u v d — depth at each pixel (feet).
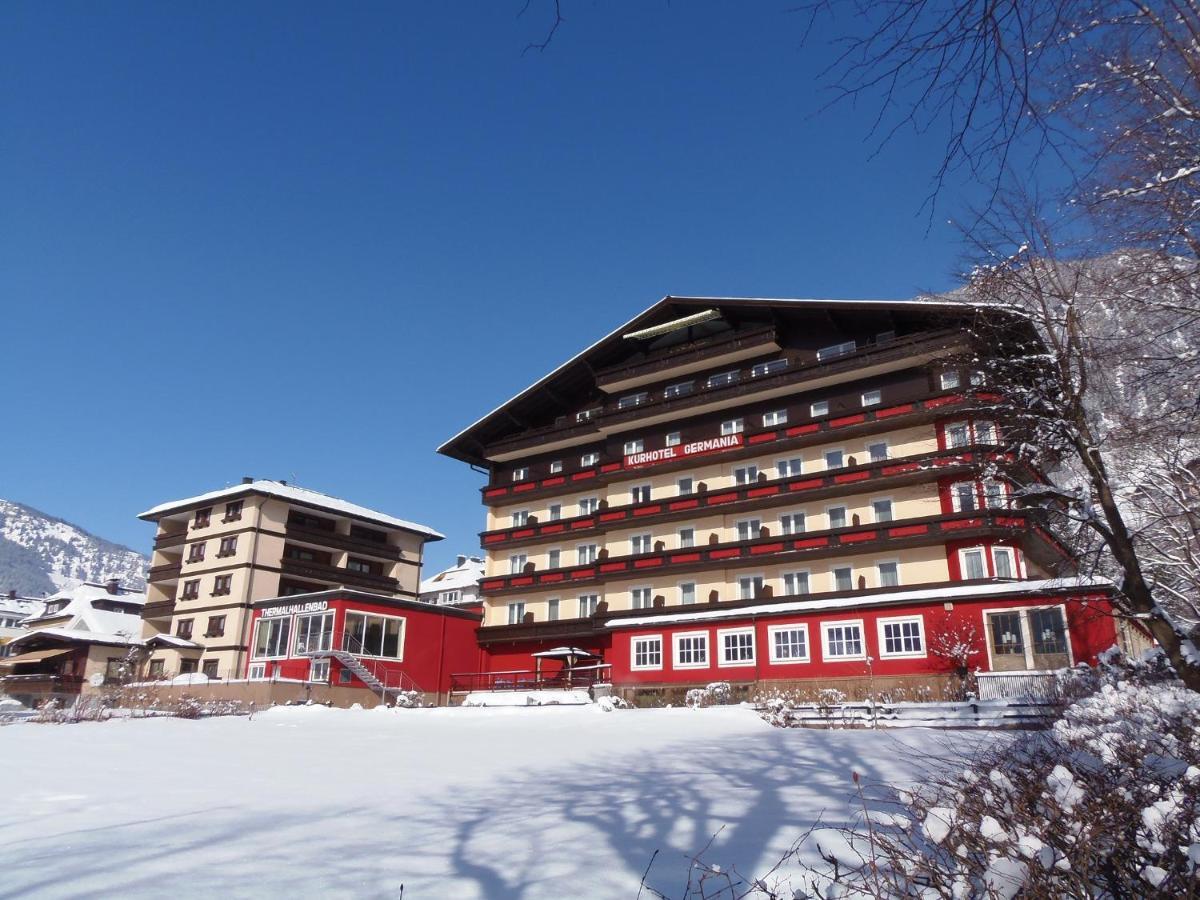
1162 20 23.94
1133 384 41.50
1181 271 34.40
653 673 114.11
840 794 30.32
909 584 106.32
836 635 101.60
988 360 51.88
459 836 24.64
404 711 104.78
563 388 153.28
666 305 136.77
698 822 25.90
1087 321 43.47
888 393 117.50
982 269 49.03
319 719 94.73
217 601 175.94
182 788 35.96
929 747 44.01
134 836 25.12
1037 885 11.59
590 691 117.19
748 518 125.90
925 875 13.75
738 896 18.04
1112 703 40.09
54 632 177.58
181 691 131.13
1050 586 72.38
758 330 127.65
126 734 65.00
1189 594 73.05
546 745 56.59
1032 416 47.62
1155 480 59.88
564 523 145.18
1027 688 69.77
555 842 23.62
